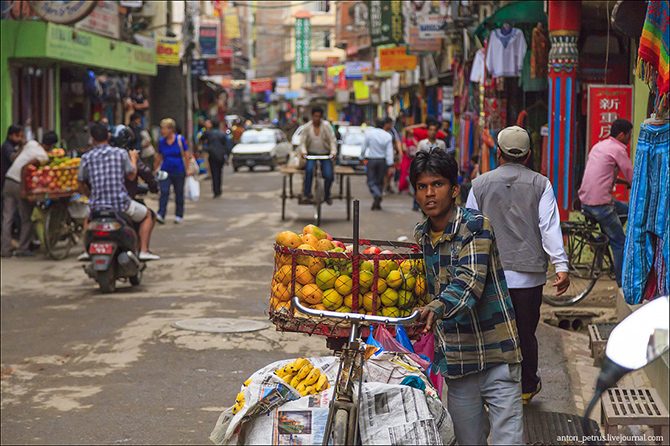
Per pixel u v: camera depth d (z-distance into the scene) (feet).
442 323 16.43
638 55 20.34
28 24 69.31
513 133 24.14
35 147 53.16
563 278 23.77
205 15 195.42
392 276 15.71
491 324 16.22
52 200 54.08
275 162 146.00
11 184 53.57
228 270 49.21
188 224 70.49
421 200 15.71
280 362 15.79
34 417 26.09
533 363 24.61
